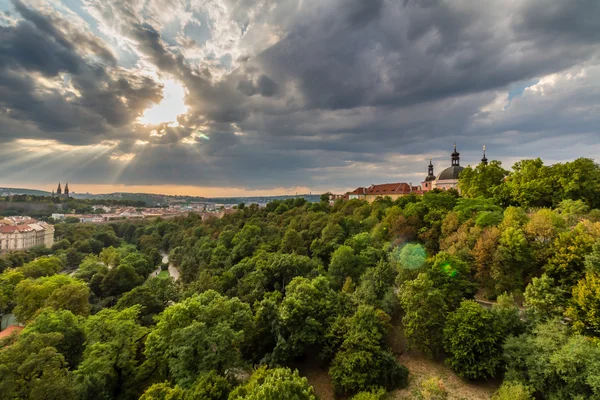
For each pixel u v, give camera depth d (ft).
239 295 220.84
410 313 134.41
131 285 325.62
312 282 178.70
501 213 210.18
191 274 367.45
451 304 140.97
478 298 159.33
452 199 272.92
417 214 253.24
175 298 252.42
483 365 115.65
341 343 139.74
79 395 110.83
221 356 120.47
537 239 154.61
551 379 99.60
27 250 502.38
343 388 126.31
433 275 152.05
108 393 125.80
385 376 123.44
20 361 102.58
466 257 167.43
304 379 90.68
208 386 97.76
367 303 161.38
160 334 133.28
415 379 126.52
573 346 97.35
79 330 157.58
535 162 260.62
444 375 126.93
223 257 364.99
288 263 235.81
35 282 248.32
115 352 135.03
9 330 210.79
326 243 289.94
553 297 117.08
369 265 216.54
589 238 132.26
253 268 269.23
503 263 149.89
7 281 279.90
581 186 219.41
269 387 80.89
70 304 214.90
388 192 507.71
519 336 115.24
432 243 213.25
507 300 129.08
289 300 150.71
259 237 382.63
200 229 581.12
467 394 115.24
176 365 116.98
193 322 125.70
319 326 146.72
